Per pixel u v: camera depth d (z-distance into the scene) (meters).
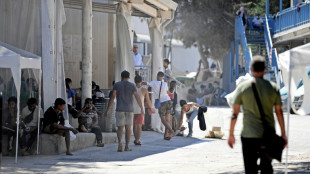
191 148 25.67
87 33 27.06
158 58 33.50
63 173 17.50
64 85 24.84
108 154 23.23
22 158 21.39
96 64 38.34
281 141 12.20
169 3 32.91
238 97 12.45
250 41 68.31
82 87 27.14
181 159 21.88
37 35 25.08
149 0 30.52
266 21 63.12
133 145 26.39
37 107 23.22
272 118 12.39
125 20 30.22
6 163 19.73
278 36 61.91
